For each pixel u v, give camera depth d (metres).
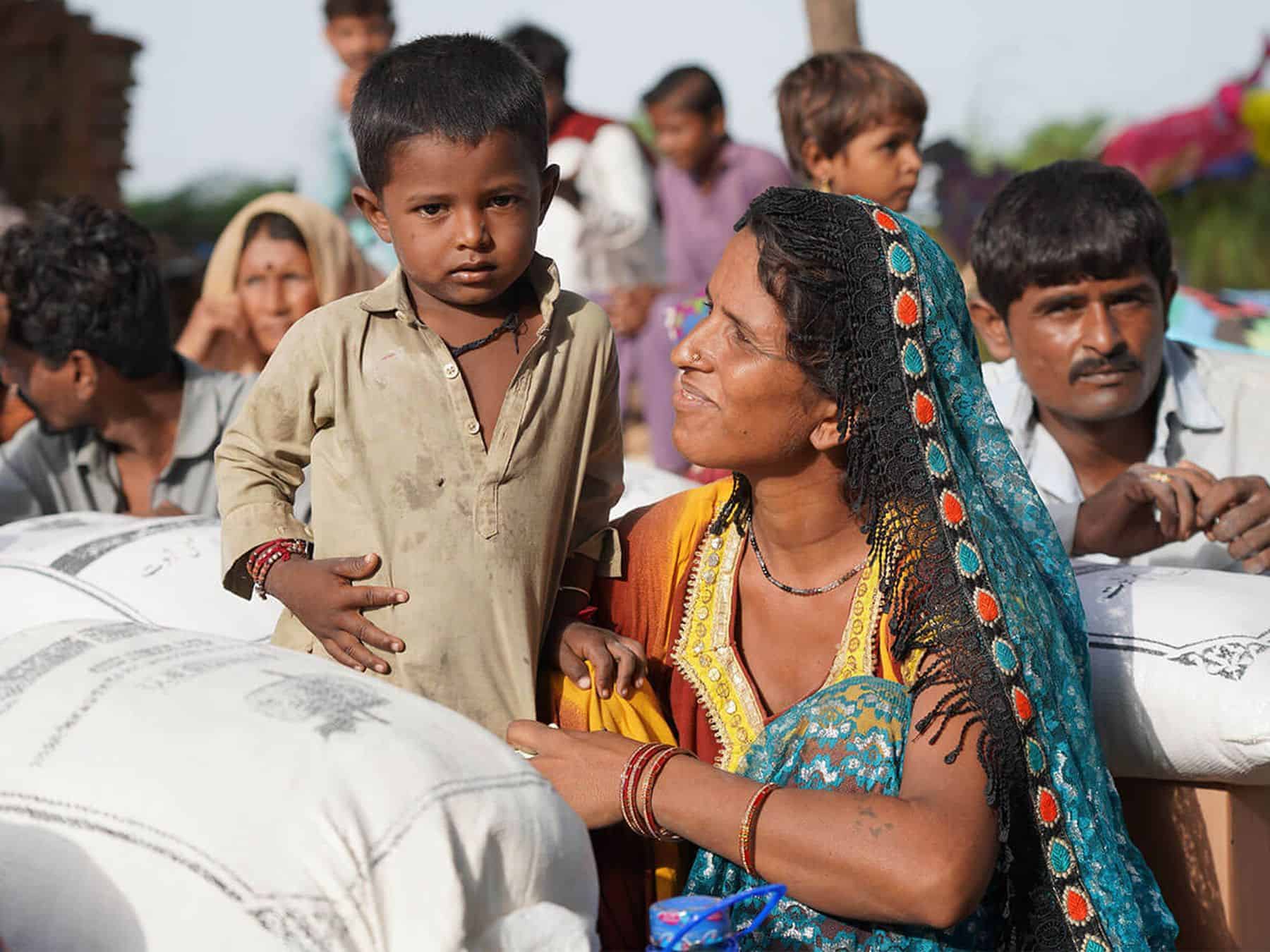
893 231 2.04
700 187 6.31
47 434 3.63
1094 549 2.81
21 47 10.41
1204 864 2.38
